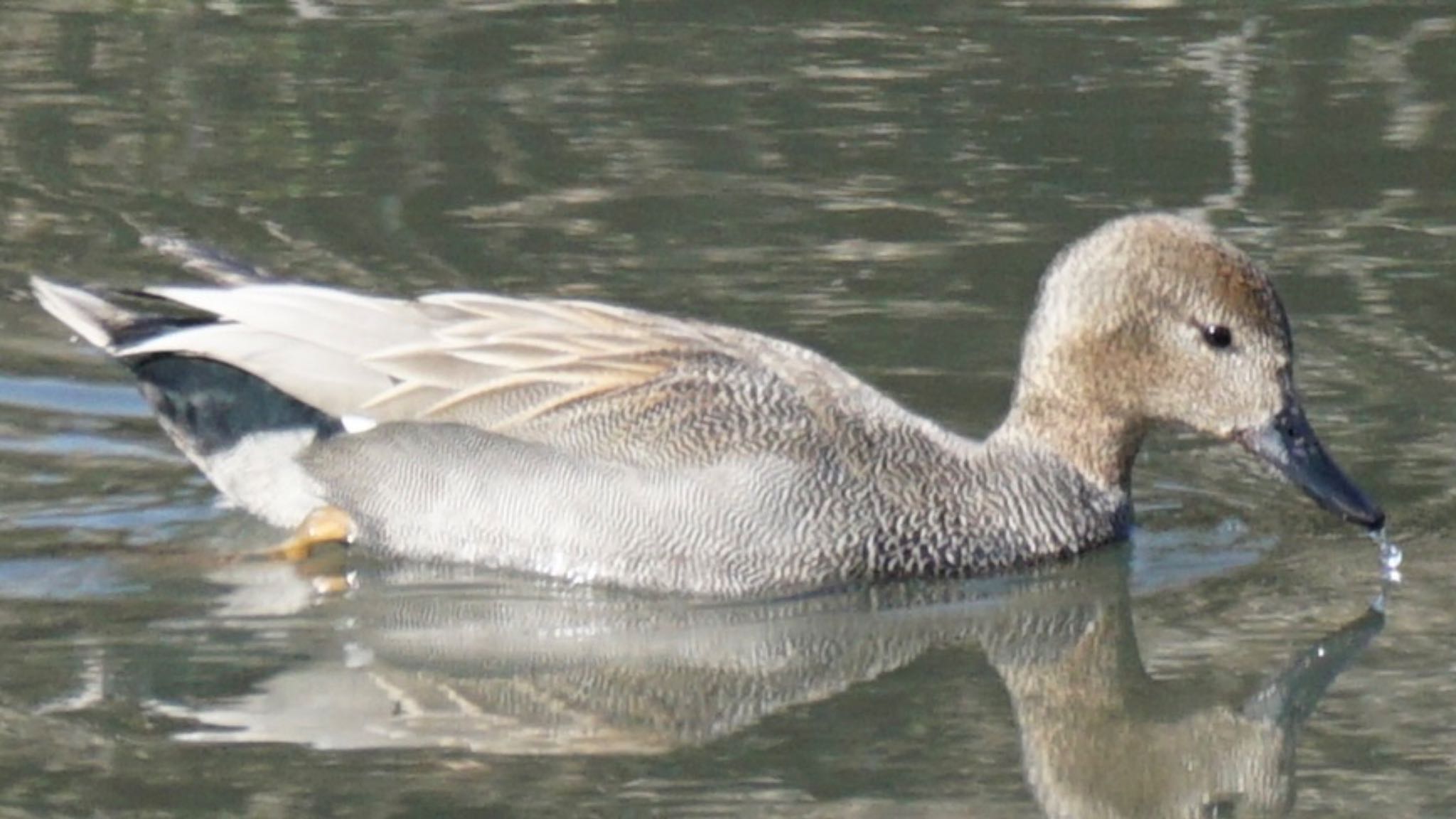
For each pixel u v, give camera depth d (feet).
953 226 58.03
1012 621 43.19
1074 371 44.75
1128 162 61.26
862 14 71.87
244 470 45.62
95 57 67.77
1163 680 40.57
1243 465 49.96
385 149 62.34
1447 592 43.60
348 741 37.45
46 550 44.42
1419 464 47.91
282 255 56.39
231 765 36.42
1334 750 37.99
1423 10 71.15
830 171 61.00
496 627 42.06
